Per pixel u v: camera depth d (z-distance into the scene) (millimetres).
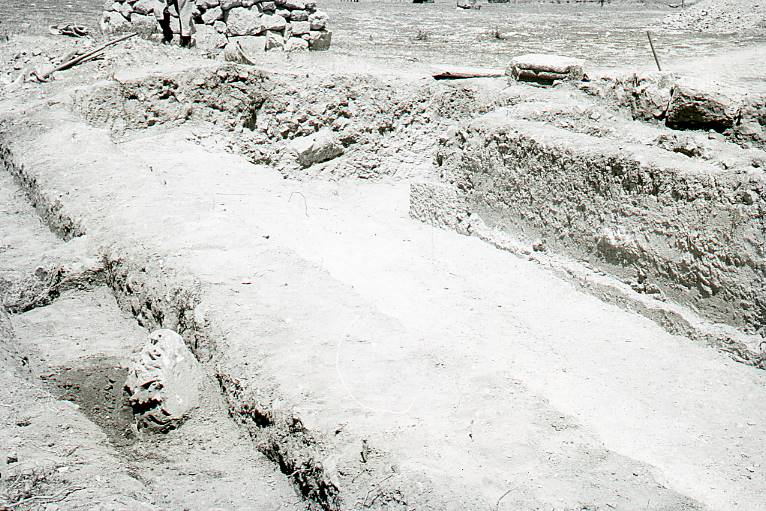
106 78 12953
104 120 12188
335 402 4426
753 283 6867
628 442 5676
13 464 3961
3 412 4535
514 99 12164
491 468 3902
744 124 8758
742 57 15289
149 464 4539
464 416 4367
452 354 5113
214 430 4883
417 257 9516
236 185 11078
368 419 4262
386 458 3938
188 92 12898
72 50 14398
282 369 4789
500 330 7555
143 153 11742
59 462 4098
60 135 10461
